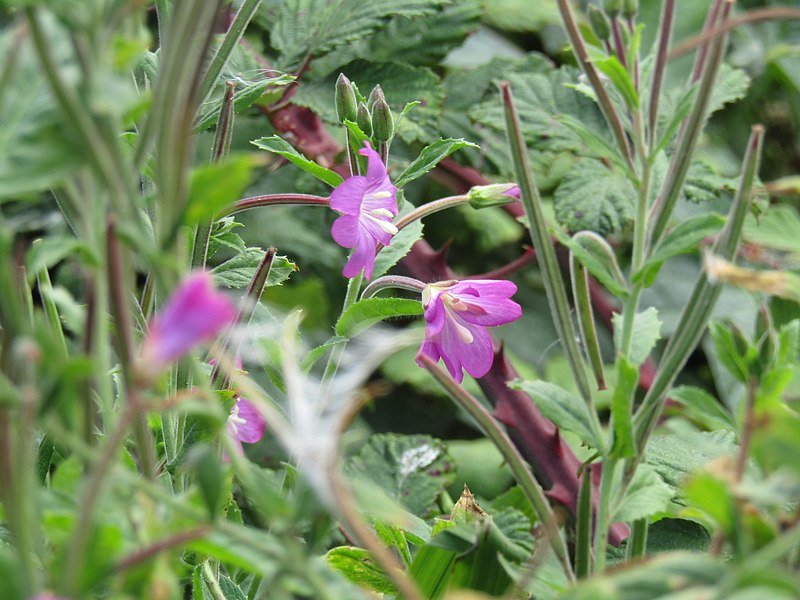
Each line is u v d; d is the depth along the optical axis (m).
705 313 0.36
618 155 0.37
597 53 0.39
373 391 0.33
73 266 0.55
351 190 0.42
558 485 0.47
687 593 0.30
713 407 0.37
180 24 0.32
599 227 0.54
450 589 0.36
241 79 0.49
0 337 0.35
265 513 0.33
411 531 0.41
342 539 0.47
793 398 0.36
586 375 0.37
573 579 0.36
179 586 0.40
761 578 0.29
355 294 0.43
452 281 0.43
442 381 0.36
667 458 0.43
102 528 0.32
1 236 0.31
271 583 0.32
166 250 0.32
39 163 0.31
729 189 0.54
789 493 0.31
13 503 0.31
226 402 0.39
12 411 0.33
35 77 0.32
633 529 0.38
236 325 0.40
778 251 0.49
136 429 0.34
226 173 0.32
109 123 0.32
